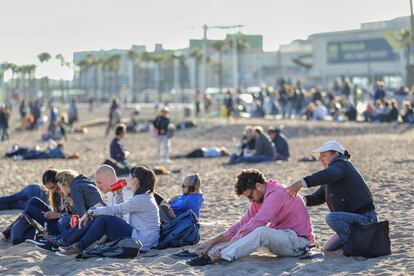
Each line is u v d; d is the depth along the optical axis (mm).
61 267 14977
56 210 17281
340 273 13367
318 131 60344
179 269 14234
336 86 119812
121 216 16719
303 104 79750
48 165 41031
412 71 99875
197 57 182250
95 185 16906
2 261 15438
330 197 15062
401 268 13516
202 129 68500
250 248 14438
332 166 14695
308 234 14930
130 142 60719
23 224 17266
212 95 130375
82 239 15750
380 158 37188
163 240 16266
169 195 26094
